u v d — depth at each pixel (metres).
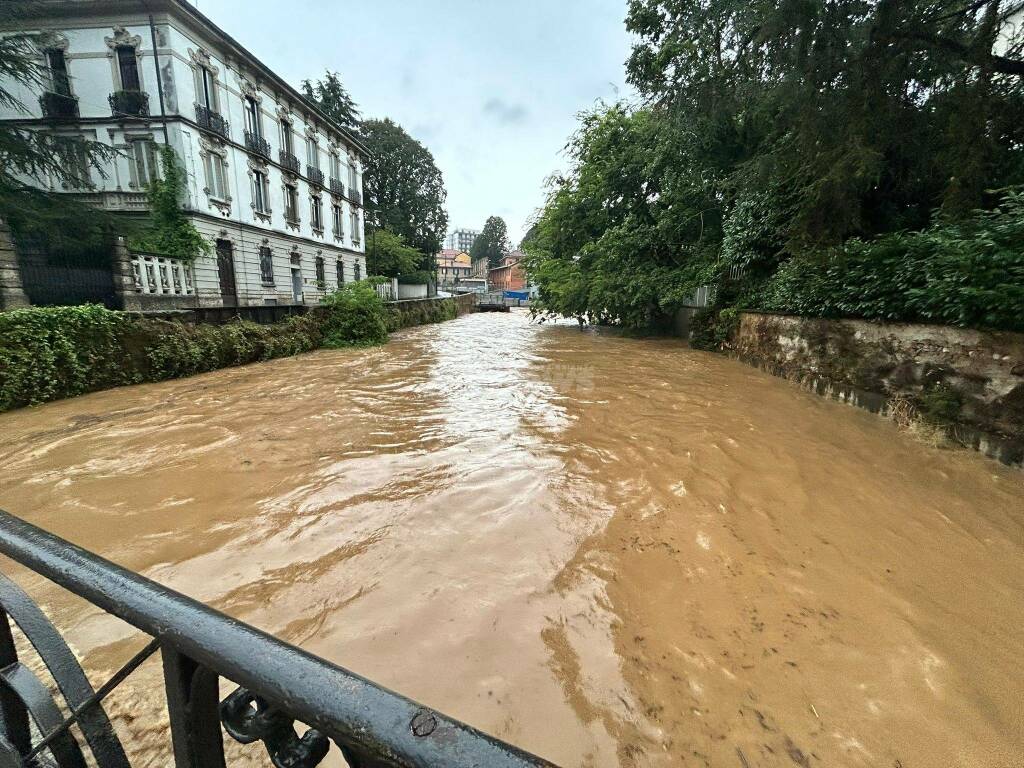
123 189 16.34
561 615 2.28
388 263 35.44
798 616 2.28
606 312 17.48
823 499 3.51
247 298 19.62
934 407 4.84
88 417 6.03
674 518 3.23
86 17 15.36
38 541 0.83
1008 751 1.62
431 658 2.01
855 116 5.55
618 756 1.60
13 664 0.89
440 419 5.79
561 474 3.98
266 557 2.78
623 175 15.74
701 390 7.44
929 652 2.05
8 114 15.98
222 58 17.89
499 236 88.00
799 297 7.70
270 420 5.79
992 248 4.25
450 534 3.02
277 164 21.56
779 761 1.59
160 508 3.44
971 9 5.12
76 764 0.81
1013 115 5.31
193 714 0.67
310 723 0.49
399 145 39.50
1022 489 3.64
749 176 8.29
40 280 9.66
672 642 2.11
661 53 9.15
